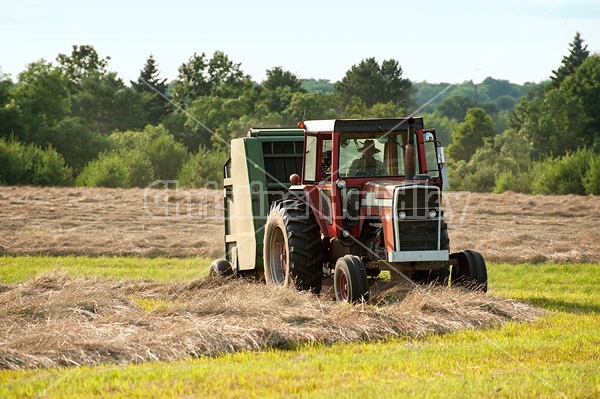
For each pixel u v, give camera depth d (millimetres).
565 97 149250
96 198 60312
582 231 43625
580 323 17906
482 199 62000
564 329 17172
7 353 14391
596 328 17297
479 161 120875
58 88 136875
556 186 92688
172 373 13336
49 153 94062
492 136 165500
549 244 37219
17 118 121312
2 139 93250
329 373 13391
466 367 13758
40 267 30047
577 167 92062
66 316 17859
